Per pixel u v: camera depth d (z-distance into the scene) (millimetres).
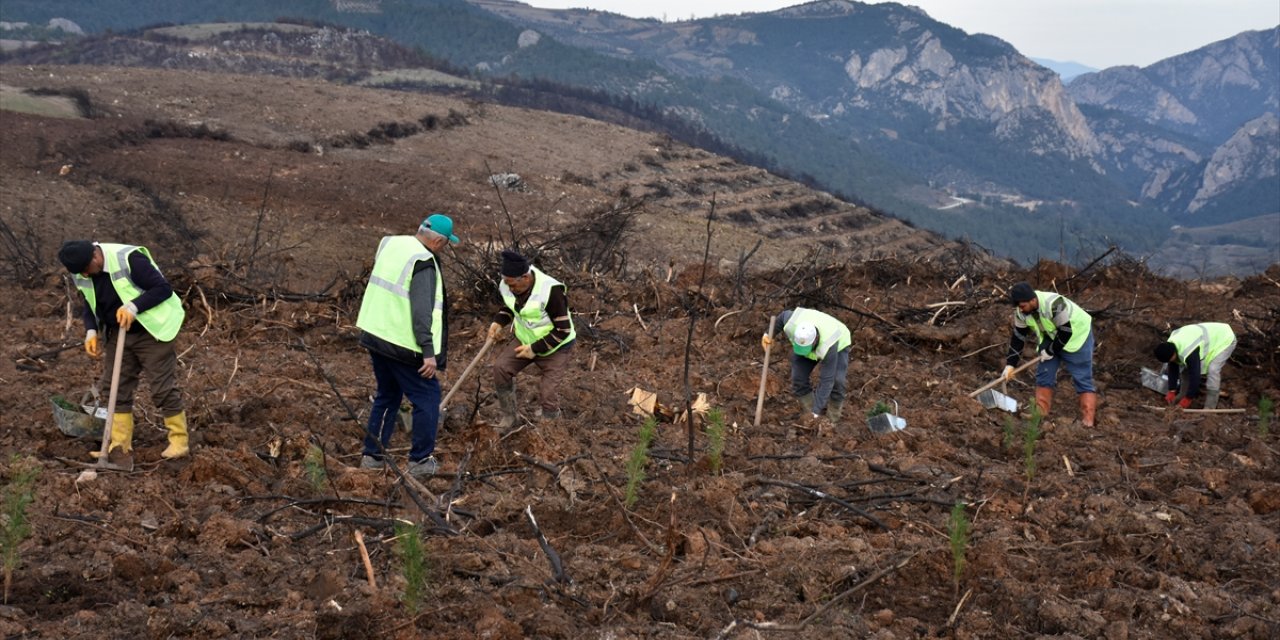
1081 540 5238
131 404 5840
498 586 4316
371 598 4008
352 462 6133
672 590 4305
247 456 5738
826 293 11461
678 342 10086
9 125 32938
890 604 4441
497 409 7387
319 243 25156
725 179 79188
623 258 14383
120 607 3875
